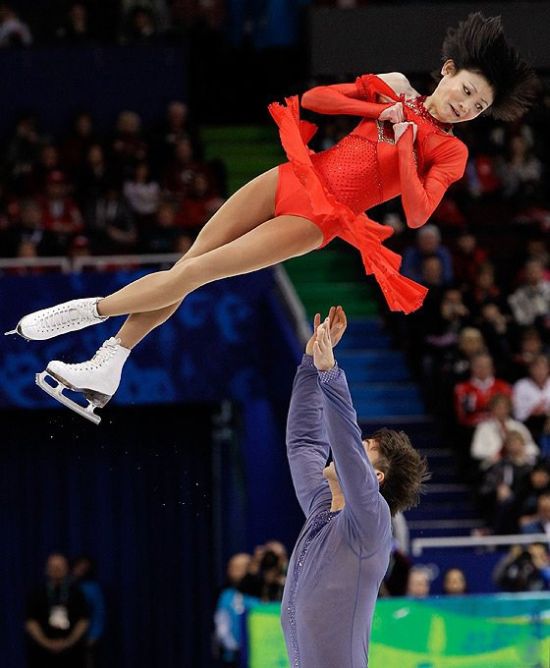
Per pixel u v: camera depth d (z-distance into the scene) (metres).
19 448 20.58
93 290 19.42
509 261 21.75
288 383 18.38
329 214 6.72
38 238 20.45
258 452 19.64
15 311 19.17
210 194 22.77
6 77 24.06
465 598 12.88
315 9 21.86
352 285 21.48
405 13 21.73
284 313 19.27
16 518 20.56
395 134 7.03
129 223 21.36
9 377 19.00
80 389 6.99
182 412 20.75
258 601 14.81
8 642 20.52
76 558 19.78
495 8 21.78
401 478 7.27
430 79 21.77
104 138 23.94
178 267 6.86
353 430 6.71
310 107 7.24
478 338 18.97
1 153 23.16
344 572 6.89
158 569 20.81
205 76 24.83
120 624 20.72
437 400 19.06
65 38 24.59
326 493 7.37
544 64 21.86
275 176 7.04
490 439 17.91
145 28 24.75
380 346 20.55
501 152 23.14
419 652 12.78
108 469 20.69
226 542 20.81
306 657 6.97
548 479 16.86
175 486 20.78
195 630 20.89
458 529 17.84
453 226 22.11
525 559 15.33
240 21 24.61
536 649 12.84
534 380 18.84
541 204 22.88
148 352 19.50
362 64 21.77
